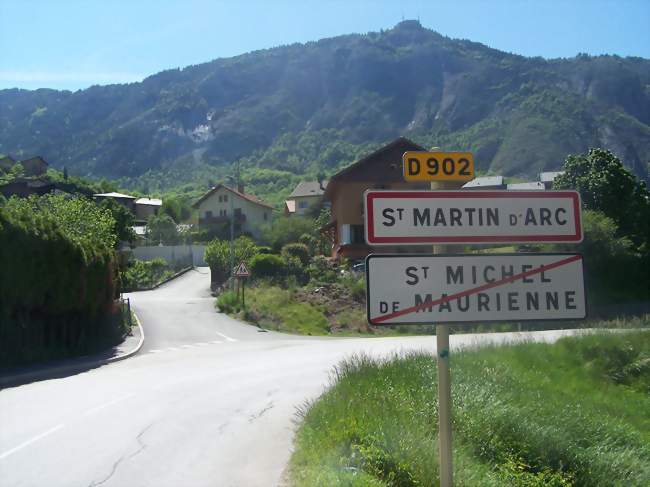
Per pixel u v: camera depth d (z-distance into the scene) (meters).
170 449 7.89
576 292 4.38
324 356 17.17
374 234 4.34
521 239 4.42
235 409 10.25
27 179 72.19
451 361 10.85
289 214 89.38
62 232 18.39
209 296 43.84
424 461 5.76
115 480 6.69
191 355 19.56
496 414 7.47
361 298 34.09
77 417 9.79
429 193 4.39
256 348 21.28
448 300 4.29
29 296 17.05
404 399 8.00
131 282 48.28
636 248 38.50
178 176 181.50
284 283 37.00
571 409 9.09
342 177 39.84
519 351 14.10
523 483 6.31
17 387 13.54
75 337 19.72
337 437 6.76
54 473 6.95
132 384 13.16
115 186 103.06
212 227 75.81
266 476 6.71
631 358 14.39
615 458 7.48
